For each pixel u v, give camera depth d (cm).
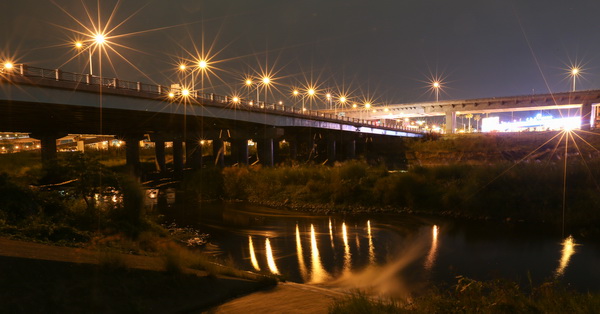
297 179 4625
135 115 4841
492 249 2358
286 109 6925
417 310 984
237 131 6756
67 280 933
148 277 1070
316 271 1966
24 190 2030
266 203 4319
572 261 2094
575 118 11900
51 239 1606
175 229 2969
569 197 3136
